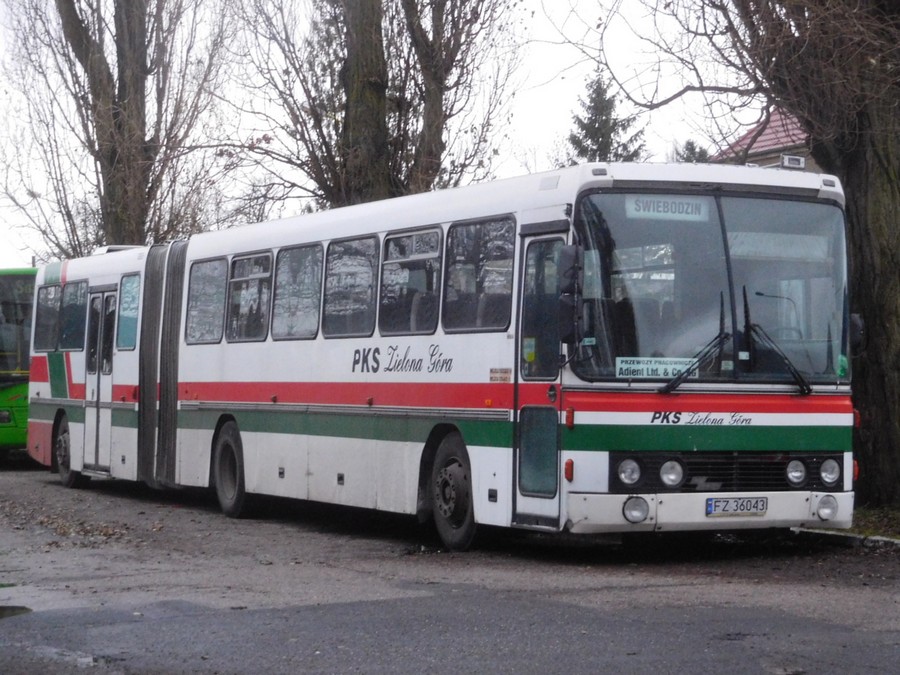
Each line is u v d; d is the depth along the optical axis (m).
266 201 23.73
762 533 14.19
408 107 23.11
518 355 12.52
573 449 11.69
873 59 14.33
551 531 11.92
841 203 12.73
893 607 9.65
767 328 12.24
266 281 17.38
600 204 11.94
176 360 19.44
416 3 22.88
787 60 14.83
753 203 12.37
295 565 12.67
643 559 12.76
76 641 8.84
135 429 20.48
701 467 11.91
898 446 14.96
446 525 13.66
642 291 11.90
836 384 12.48
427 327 14.02
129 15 31.92
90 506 19.61
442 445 13.79
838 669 7.56
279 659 8.12
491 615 9.38
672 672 7.52
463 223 13.57
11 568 12.60
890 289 14.99
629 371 11.77
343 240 15.75
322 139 23.28
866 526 13.98
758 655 7.93
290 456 16.58
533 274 12.44
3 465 29.61
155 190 32.47
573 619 9.16
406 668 7.79
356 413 15.20
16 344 27.69
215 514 18.48
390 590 10.70
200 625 9.27
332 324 15.80
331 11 22.84
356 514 18.39
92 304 22.23
